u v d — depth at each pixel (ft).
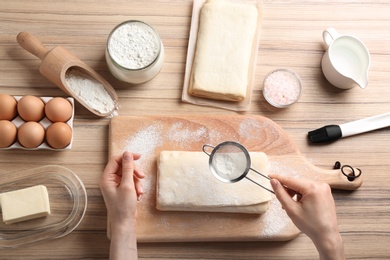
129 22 3.30
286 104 3.40
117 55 3.27
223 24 3.44
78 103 3.42
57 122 3.23
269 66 3.54
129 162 3.00
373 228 3.38
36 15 3.49
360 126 3.41
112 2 3.53
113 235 3.01
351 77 3.41
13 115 3.27
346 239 3.36
